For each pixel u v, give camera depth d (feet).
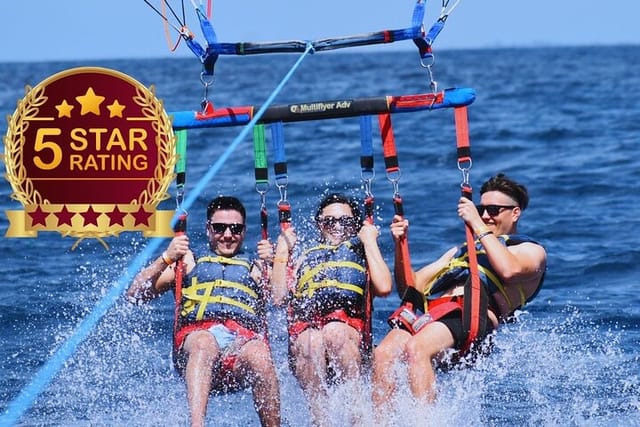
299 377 77.00
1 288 117.08
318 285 79.36
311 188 174.29
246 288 79.97
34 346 97.91
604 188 179.63
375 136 265.13
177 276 78.89
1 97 550.36
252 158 218.18
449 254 85.40
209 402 84.23
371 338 80.02
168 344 98.48
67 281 119.96
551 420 78.95
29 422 79.36
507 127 288.30
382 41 81.05
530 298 83.10
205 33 80.84
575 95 437.17
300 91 559.79
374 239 81.05
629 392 84.64
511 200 83.25
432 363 77.20
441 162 215.10
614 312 107.04
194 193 70.33
